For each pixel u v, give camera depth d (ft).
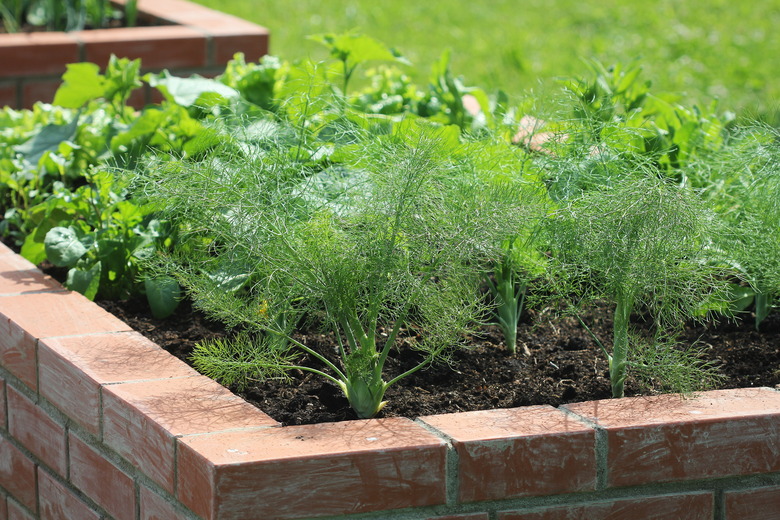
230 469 5.96
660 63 29.01
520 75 27.32
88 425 7.34
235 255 7.60
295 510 6.15
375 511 6.32
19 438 8.54
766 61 29.55
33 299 8.75
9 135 12.35
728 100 25.45
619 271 7.13
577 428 6.60
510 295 8.62
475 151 8.77
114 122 11.43
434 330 7.44
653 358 7.32
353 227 7.32
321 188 8.18
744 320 9.40
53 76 17.80
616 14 34.63
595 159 8.50
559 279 8.03
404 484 6.31
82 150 11.00
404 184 7.12
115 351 7.70
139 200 8.75
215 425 6.53
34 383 8.05
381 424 6.64
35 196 11.06
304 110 8.79
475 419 6.75
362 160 8.50
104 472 7.30
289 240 7.25
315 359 8.43
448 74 11.83
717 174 9.85
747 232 8.61
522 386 7.98
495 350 8.73
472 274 8.05
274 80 11.78
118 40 17.95
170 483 6.46
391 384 7.80
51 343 7.78
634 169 8.33
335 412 7.45
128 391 7.00
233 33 18.63
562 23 33.55
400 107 11.80
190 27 19.04
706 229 7.82
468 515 6.46
